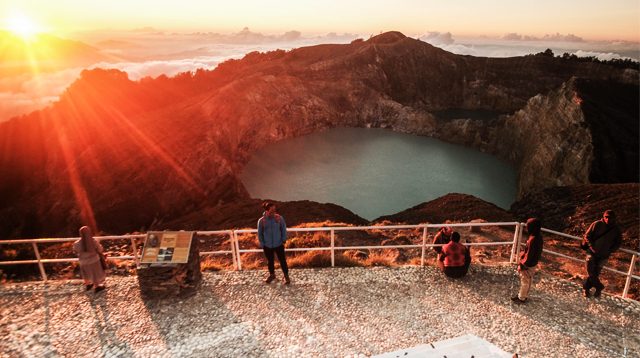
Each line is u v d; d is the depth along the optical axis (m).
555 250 16.98
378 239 18.47
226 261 14.69
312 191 69.00
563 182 55.94
